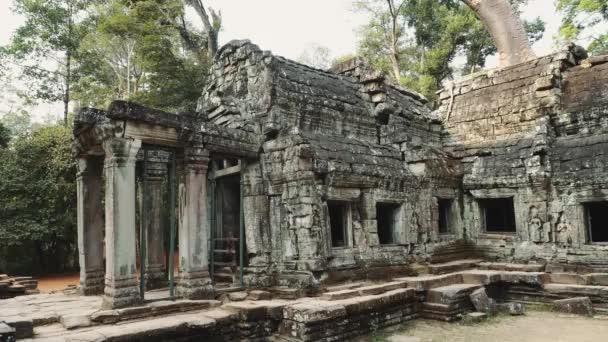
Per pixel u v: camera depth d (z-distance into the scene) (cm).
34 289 1242
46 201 1934
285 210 1018
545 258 1249
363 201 1130
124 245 800
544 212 1264
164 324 716
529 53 2045
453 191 1425
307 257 961
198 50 2702
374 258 1116
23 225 1842
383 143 1327
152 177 1166
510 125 1484
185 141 912
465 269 1287
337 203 1098
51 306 854
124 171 814
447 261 1317
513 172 1328
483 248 1395
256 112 1095
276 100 1077
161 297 873
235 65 1211
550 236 1252
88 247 1028
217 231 1195
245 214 1068
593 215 1373
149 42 2267
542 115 1398
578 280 1096
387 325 934
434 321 984
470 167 1439
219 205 1206
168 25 2475
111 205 801
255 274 1009
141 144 843
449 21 3034
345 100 1265
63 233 2000
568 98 1395
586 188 1184
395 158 1275
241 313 807
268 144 1054
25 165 1967
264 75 1096
